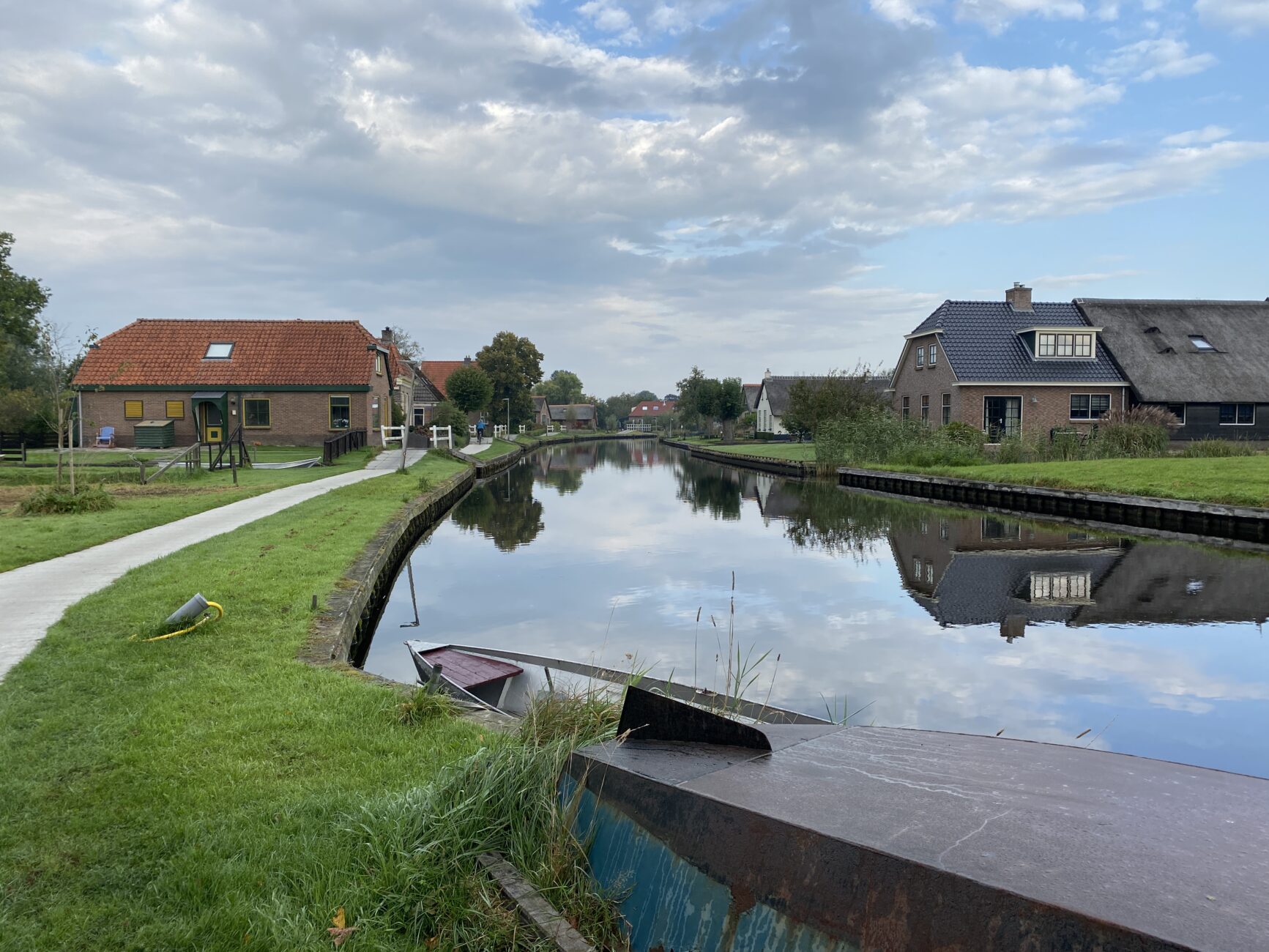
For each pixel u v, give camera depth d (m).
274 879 3.22
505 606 11.23
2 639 6.89
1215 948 1.62
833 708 6.98
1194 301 39.28
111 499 16.17
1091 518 19.94
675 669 8.20
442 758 4.43
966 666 8.21
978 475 24.83
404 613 10.87
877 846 2.20
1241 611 10.58
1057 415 35.66
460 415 51.97
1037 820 2.32
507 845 3.22
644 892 2.72
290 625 7.39
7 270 36.97
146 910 3.07
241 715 5.13
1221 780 2.68
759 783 2.76
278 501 17.59
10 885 3.25
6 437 32.88
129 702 5.39
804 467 34.53
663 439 96.31
